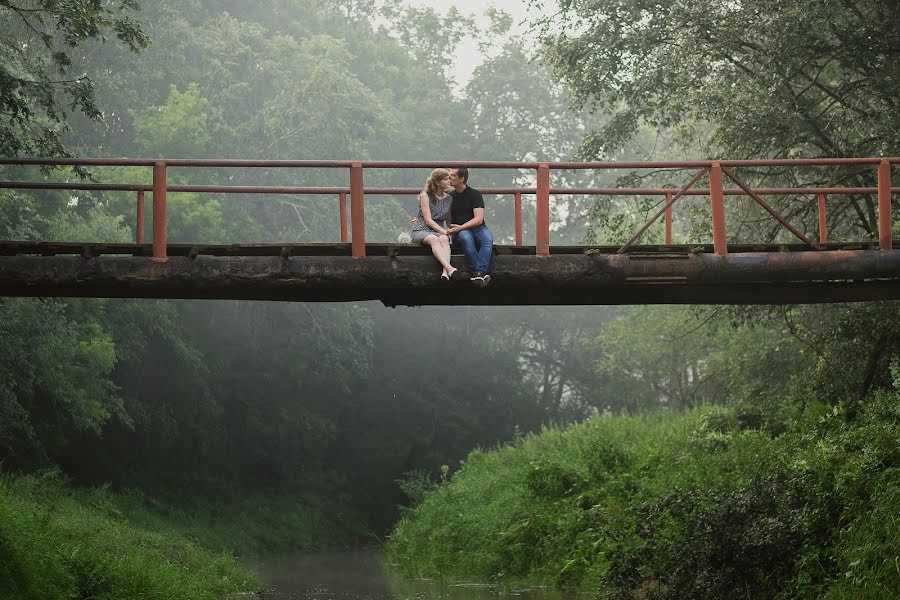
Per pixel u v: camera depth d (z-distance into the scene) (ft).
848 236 70.33
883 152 58.39
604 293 39.75
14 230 74.28
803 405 67.51
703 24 63.36
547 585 60.18
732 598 39.65
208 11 139.54
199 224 113.60
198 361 118.62
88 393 94.02
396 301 39.09
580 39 69.41
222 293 37.24
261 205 132.26
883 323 59.47
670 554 41.93
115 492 109.81
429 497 106.93
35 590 39.22
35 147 57.98
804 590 37.55
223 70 123.13
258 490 134.72
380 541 131.34
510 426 175.11
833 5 58.08
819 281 40.73
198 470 126.31
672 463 68.49
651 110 69.77
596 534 59.77
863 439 46.19
